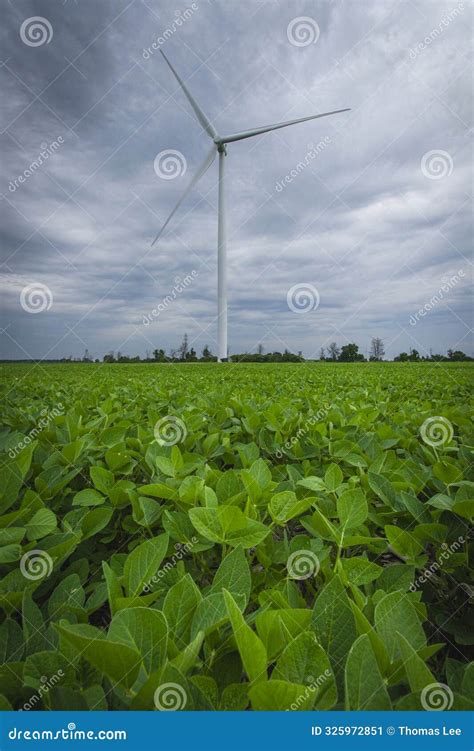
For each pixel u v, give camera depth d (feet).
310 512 7.61
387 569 5.16
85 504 6.49
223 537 5.23
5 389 23.11
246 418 11.74
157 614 3.46
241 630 3.10
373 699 3.15
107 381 31.27
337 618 3.75
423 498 7.94
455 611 5.79
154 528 6.88
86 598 5.96
